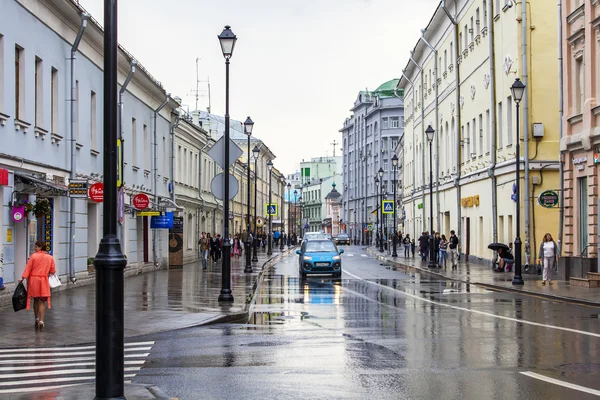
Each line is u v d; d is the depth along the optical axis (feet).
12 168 66.69
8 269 65.67
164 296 75.46
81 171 88.69
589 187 88.28
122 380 23.07
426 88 196.03
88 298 71.00
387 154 409.28
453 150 160.66
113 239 23.15
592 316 56.39
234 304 66.80
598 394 28.07
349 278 111.65
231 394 28.55
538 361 35.76
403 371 33.27
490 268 126.82
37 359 38.68
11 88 67.05
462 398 27.53
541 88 111.04
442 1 154.30
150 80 119.65
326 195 580.30
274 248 286.05
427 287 91.45
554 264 92.43
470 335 45.44
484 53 131.44
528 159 110.42
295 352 39.22
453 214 161.17
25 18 70.59
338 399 27.53
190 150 169.99
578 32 91.56
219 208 209.05
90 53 92.17
